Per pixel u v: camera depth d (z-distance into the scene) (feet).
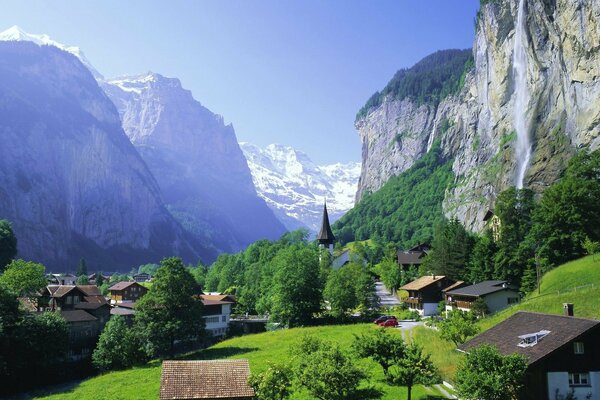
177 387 149.38
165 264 293.43
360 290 345.72
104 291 558.15
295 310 340.59
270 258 547.08
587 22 480.23
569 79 518.37
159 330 280.31
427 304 354.33
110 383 236.63
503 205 352.69
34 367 269.23
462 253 385.70
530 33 603.26
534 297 240.32
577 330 134.72
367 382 169.17
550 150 538.47
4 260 463.83
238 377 156.15
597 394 131.75
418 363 149.07
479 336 162.20
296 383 146.72
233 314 431.43
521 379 128.36
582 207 288.10
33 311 324.60
